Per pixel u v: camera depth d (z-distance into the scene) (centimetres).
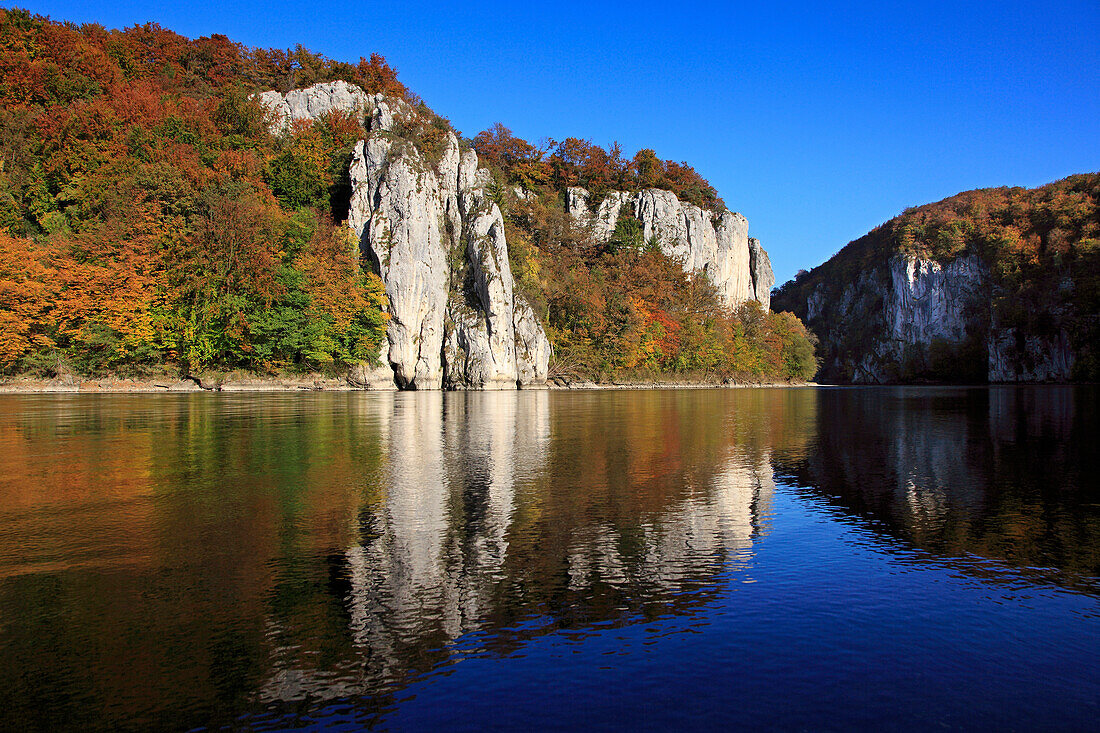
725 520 1342
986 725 599
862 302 18362
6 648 746
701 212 15038
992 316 14138
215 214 6272
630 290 10812
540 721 602
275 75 10656
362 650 748
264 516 1335
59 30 8469
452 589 939
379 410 4103
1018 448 2489
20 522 1284
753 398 6912
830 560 1083
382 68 10775
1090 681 684
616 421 3581
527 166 12488
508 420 3534
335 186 8612
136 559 1064
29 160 7088
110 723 603
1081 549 1152
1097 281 11969
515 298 8650
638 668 706
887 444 2606
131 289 5888
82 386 5816
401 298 7700
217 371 6347
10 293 5572
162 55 10175
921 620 839
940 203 19000
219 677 686
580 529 1260
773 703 634
